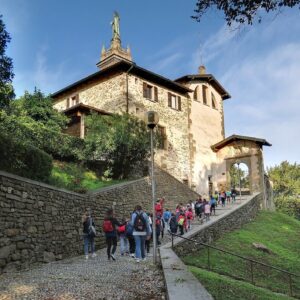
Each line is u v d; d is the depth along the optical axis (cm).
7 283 843
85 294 741
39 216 1219
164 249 1320
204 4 813
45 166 1477
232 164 3712
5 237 1023
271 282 1534
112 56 3550
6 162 1221
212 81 3897
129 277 928
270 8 766
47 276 938
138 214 1241
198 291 607
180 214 1886
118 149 2420
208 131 3766
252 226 2664
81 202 1560
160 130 3219
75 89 3362
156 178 2600
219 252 1800
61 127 2634
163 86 3344
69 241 1409
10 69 1116
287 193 6444
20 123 2056
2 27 1072
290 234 2597
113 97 3019
